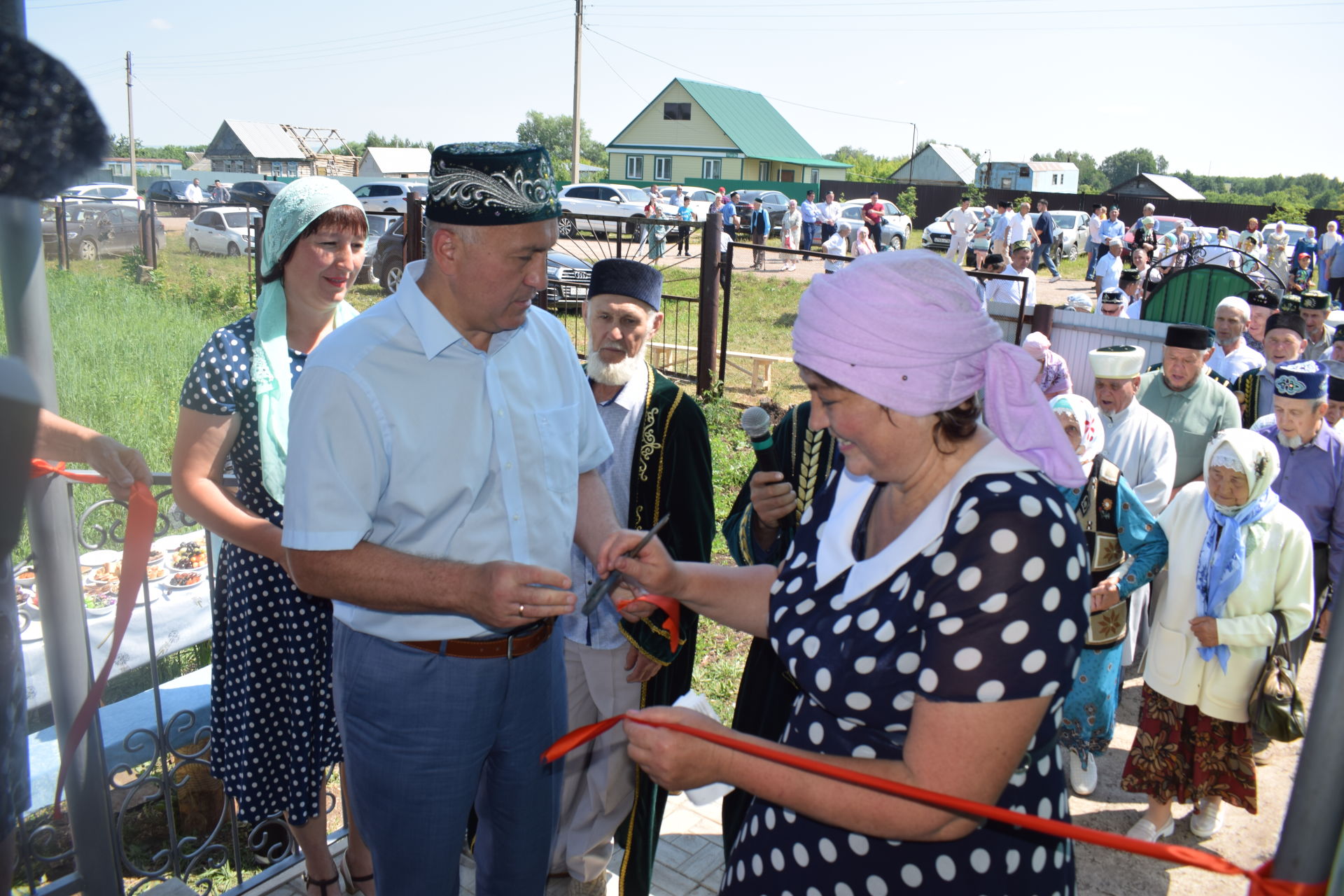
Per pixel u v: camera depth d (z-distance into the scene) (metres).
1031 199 39.28
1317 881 1.14
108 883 2.27
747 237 29.81
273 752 2.49
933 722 1.30
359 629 1.91
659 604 1.88
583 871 2.88
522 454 1.95
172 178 25.88
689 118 48.75
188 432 2.32
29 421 1.40
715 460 7.96
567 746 1.50
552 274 13.25
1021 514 1.29
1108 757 4.22
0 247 1.76
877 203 27.83
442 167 1.73
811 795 1.36
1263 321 6.71
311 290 2.41
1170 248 21.56
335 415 1.75
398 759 1.91
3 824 1.57
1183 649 3.40
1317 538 4.24
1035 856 1.46
